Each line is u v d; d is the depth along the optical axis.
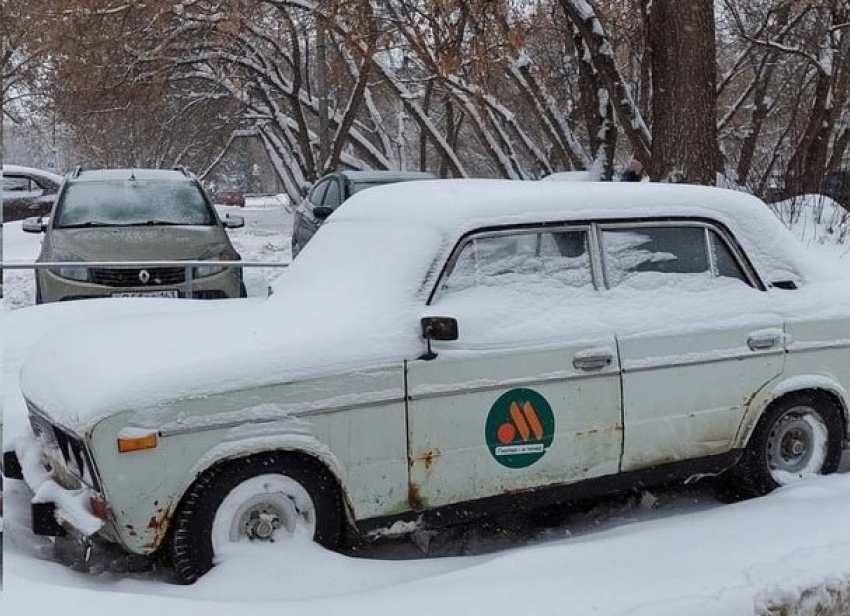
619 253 5.17
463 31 16.88
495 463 4.69
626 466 5.01
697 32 13.66
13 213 20.28
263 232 23.94
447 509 4.64
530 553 4.30
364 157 29.00
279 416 4.25
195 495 4.18
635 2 20.16
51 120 33.81
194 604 3.72
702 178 13.82
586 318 4.93
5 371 7.09
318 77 24.27
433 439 4.55
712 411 5.20
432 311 4.66
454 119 32.28
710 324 5.18
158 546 4.14
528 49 26.48
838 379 5.54
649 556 4.27
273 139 33.09
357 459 4.41
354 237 5.34
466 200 5.01
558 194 5.13
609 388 4.92
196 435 4.13
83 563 4.62
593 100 19.03
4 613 3.56
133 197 10.84
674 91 13.77
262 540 4.30
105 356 4.46
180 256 9.73
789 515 4.79
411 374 4.50
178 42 23.94
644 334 5.01
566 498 4.94
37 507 4.36
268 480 4.30
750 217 5.56
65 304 8.62
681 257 5.33
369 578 4.23
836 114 20.41
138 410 4.05
